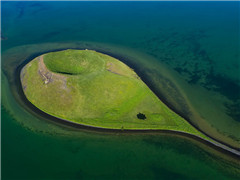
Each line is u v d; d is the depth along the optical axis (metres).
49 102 76.81
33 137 65.88
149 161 60.31
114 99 77.94
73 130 68.56
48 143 64.12
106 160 59.78
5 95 83.38
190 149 64.38
